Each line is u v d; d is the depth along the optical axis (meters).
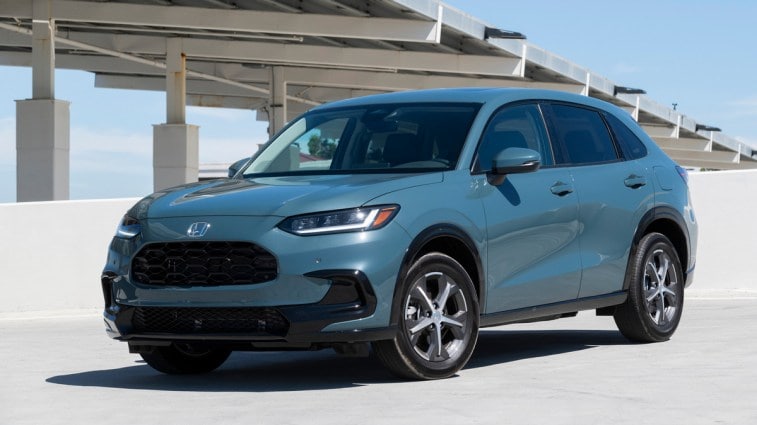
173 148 31.62
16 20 29.33
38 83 25.53
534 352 7.77
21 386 6.56
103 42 32.06
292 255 5.94
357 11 24.30
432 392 5.85
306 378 6.68
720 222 12.74
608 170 7.75
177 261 6.18
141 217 6.44
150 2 25.59
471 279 6.64
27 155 25.33
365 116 7.26
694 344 7.86
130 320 6.37
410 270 6.21
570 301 7.33
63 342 9.17
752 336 8.20
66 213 12.72
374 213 6.11
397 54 31.47
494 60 30.27
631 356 7.29
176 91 32.22
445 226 6.39
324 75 38.97
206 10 25.19
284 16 24.77
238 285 6.01
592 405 5.31
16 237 12.59
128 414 5.41
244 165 7.35
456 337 6.48
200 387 6.39
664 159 8.43
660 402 5.37
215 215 6.15
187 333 6.16
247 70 39.31
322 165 7.05
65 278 12.67
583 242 7.42
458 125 6.94
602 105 8.14
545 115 7.51
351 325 5.96
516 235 6.88
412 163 6.75
